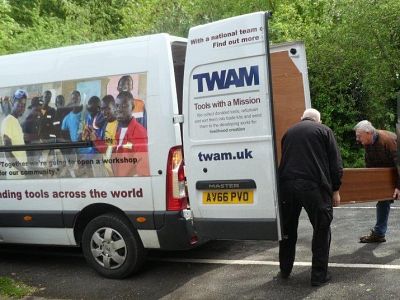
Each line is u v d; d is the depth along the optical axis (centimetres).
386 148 577
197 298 475
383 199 561
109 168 523
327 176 470
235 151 460
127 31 1451
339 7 1138
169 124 494
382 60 1096
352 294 457
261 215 455
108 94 522
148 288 507
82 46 545
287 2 1349
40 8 1702
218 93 465
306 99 555
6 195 581
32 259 639
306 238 646
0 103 581
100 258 541
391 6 1053
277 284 495
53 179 553
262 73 445
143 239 514
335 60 1129
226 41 461
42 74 560
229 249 620
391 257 551
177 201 495
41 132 559
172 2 1339
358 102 1160
